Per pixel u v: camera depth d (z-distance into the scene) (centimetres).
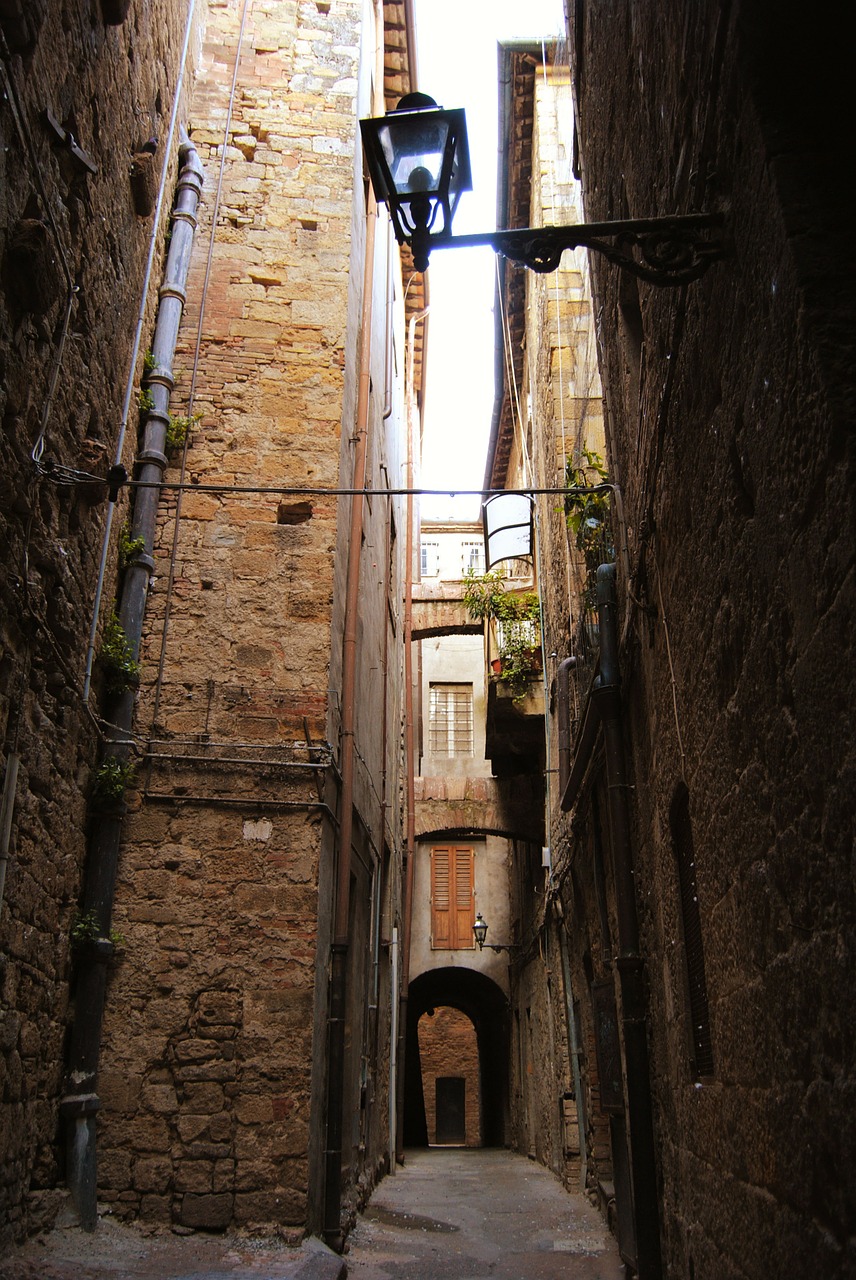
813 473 222
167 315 777
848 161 240
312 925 643
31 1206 496
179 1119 595
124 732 651
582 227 308
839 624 208
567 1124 1058
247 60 923
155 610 712
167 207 801
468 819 1633
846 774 207
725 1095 347
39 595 468
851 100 248
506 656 1332
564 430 1046
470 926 2084
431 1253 690
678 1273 479
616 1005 661
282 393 798
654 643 500
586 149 724
